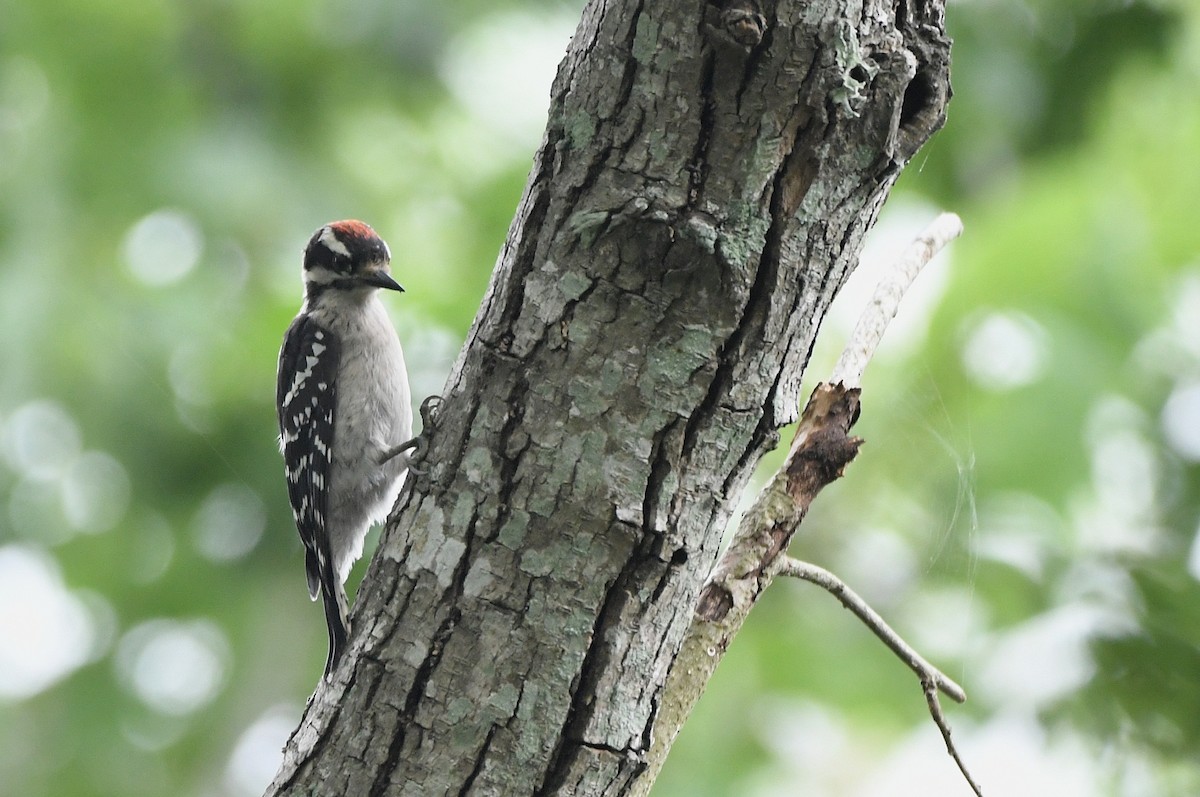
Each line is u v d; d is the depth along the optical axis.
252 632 14.52
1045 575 10.25
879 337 6.14
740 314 4.64
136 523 14.23
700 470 4.75
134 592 14.74
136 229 13.70
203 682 15.34
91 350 13.11
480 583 4.80
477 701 4.77
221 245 13.69
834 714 13.38
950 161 12.85
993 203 12.29
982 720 9.92
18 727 15.39
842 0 4.49
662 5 4.52
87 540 14.65
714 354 4.66
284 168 14.06
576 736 4.77
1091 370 10.88
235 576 14.09
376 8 13.98
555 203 4.72
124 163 13.68
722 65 4.49
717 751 13.19
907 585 11.98
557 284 4.71
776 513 5.65
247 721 14.73
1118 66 12.67
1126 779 8.81
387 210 14.76
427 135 15.15
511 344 4.80
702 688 5.48
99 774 15.07
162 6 13.95
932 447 11.25
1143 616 9.16
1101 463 10.85
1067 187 11.69
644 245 4.58
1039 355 10.98
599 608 4.75
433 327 13.46
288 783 5.03
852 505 11.78
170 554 14.49
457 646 4.81
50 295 13.05
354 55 14.20
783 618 13.12
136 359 13.20
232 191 13.64
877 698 12.72
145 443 13.41
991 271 11.30
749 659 13.20
